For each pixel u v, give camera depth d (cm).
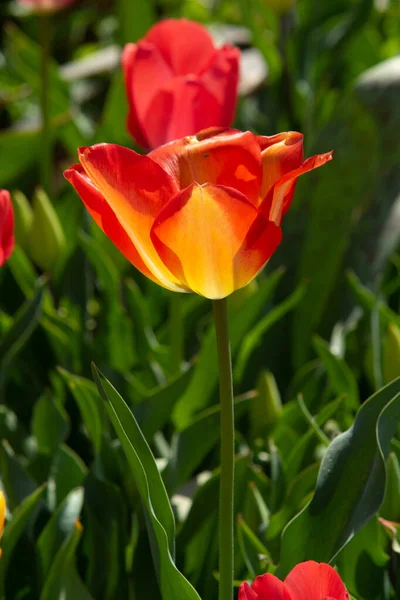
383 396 96
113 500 107
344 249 139
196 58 119
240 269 89
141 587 104
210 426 109
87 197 89
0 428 115
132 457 91
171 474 109
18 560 106
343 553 102
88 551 108
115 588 106
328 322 138
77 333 127
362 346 129
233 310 130
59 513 105
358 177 140
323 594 87
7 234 102
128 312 139
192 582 107
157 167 88
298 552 96
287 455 114
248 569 104
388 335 116
